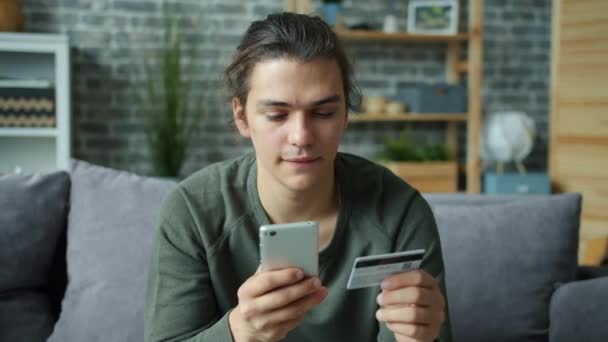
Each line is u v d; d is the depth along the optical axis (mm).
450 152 3543
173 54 3137
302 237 797
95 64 3240
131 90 3287
